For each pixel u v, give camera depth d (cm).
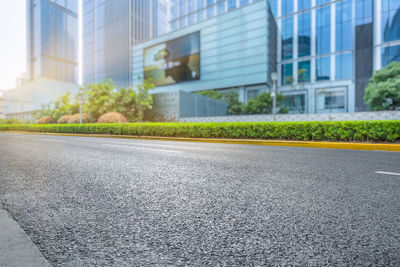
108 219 224
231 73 4803
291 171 429
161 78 5956
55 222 219
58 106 3969
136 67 6562
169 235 190
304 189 313
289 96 4675
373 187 319
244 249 166
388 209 238
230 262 150
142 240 183
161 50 5962
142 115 3022
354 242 173
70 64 15938
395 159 562
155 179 381
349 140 884
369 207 244
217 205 258
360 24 4128
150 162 544
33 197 294
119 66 9338
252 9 4544
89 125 1970
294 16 4781
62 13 15450
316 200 269
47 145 1003
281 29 4959
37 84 10262
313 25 4556
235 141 1070
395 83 3006
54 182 369
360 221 210
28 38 14738
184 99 2905
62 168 482
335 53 4322
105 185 348
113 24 9719
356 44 4150
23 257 159
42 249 170
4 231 200
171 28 6906
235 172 425
